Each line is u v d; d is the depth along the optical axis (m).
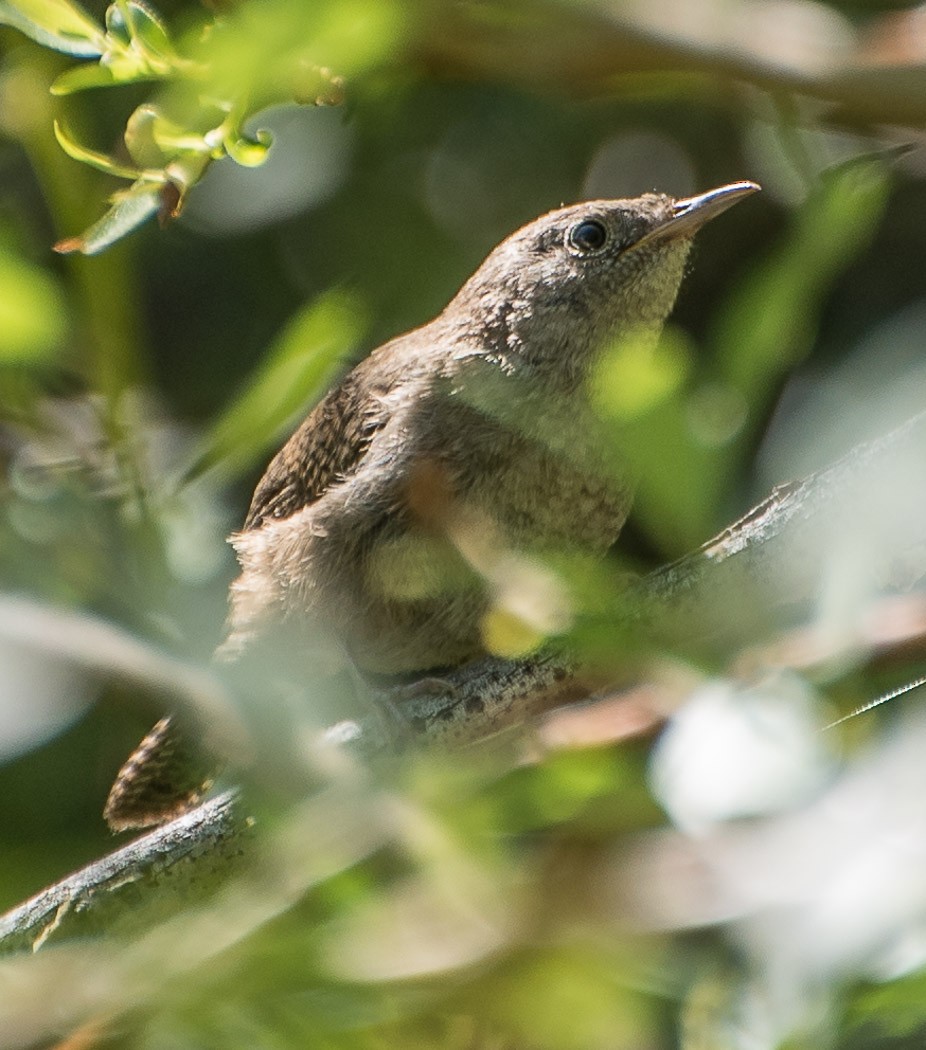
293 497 9.88
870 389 4.04
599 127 11.01
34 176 10.56
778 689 3.79
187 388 10.59
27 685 4.47
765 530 4.65
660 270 9.66
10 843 9.07
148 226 10.66
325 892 4.04
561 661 6.45
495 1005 4.08
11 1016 3.60
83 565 6.36
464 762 4.43
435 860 3.93
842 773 3.54
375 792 4.10
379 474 9.12
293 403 5.84
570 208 9.73
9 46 6.62
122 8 4.74
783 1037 3.22
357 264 10.48
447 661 9.45
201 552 6.68
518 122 10.80
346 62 4.26
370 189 10.49
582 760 4.26
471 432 9.08
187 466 6.47
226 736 4.50
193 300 10.70
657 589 4.78
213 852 6.50
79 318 6.72
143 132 4.87
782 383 7.96
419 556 8.78
